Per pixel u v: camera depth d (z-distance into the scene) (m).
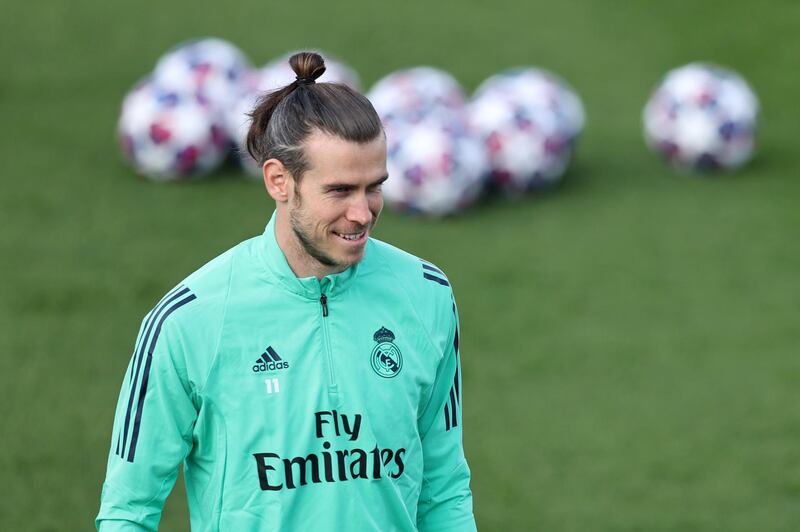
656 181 35.56
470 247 30.39
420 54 48.47
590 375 23.88
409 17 52.44
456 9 53.47
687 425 21.94
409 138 32.03
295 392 9.28
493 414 22.27
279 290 9.31
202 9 52.78
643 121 41.44
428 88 35.38
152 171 34.28
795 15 51.53
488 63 47.62
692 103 35.59
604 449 21.08
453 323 10.03
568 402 22.78
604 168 36.78
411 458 9.71
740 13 52.03
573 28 51.28
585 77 45.94
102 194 33.25
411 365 9.62
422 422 10.15
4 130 38.44
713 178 35.84
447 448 10.23
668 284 28.31
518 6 54.03
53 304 26.31
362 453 9.35
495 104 34.28
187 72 35.31
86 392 22.67
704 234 31.39
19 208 31.88
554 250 30.27
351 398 9.33
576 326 26.06
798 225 32.00
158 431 9.23
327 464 9.31
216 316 9.23
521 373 23.92
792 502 19.38
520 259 29.64
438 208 31.97
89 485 19.53
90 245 29.70
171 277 28.00
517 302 27.20
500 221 32.31
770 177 35.81
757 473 20.33
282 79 34.47
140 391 9.20
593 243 30.75
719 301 27.41
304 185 8.77
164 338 9.13
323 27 51.12
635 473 20.30
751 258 29.83
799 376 23.83
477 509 19.05
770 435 21.59
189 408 9.30
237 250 9.50
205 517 9.55
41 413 21.80
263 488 9.26
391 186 32.03
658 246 30.59
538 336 25.55
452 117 33.12
